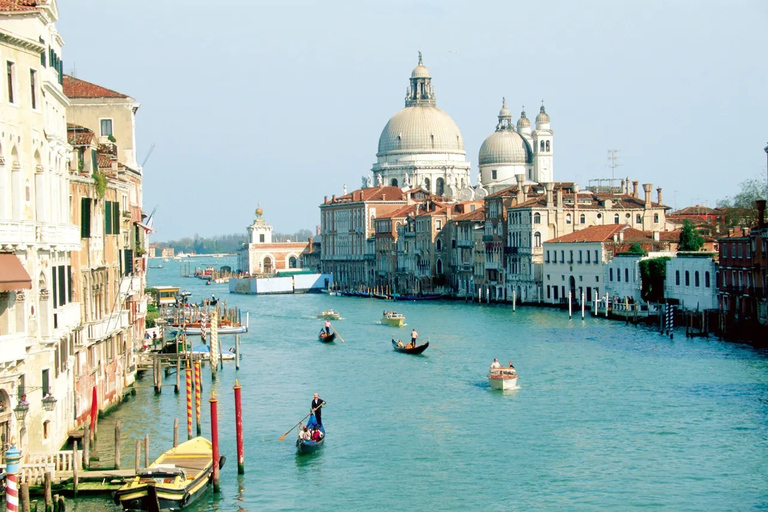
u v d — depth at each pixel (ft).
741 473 186.91
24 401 151.74
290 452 203.21
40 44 156.76
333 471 190.39
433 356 342.03
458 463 195.72
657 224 585.63
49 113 167.53
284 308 613.93
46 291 161.07
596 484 181.98
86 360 198.90
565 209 574.15
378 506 170.71
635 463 194.39
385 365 321.73
